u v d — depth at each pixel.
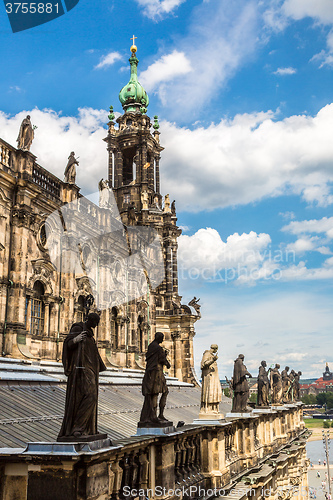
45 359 36.69
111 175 70.12
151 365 19.25
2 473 13.84
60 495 12.12
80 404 12.85
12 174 34.81
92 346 13.18
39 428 21.33
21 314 34.03
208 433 25.00
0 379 26.14
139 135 69.69
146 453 17.84
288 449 49.47
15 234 34.66
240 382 33.97
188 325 67.56
